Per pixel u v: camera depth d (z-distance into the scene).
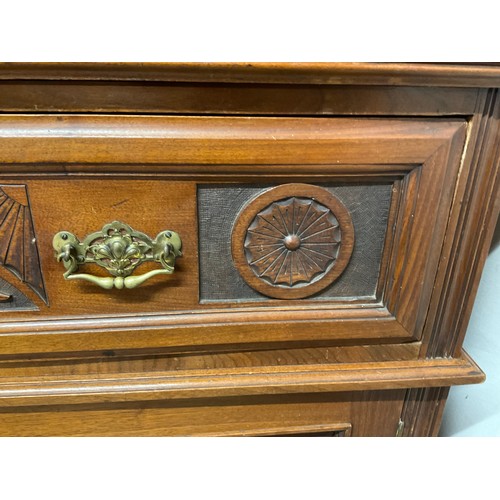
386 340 0.46
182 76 0.32
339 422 0.52
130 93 0.34
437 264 0.42
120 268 0.39
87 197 0.37
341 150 0.36
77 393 0.44
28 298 0.41
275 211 0.39
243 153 0.36
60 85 0.33
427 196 0.39
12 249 0.38
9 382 0.45
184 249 0.40
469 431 0.70
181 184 0.37
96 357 0.45
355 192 0.39
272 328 0.43
